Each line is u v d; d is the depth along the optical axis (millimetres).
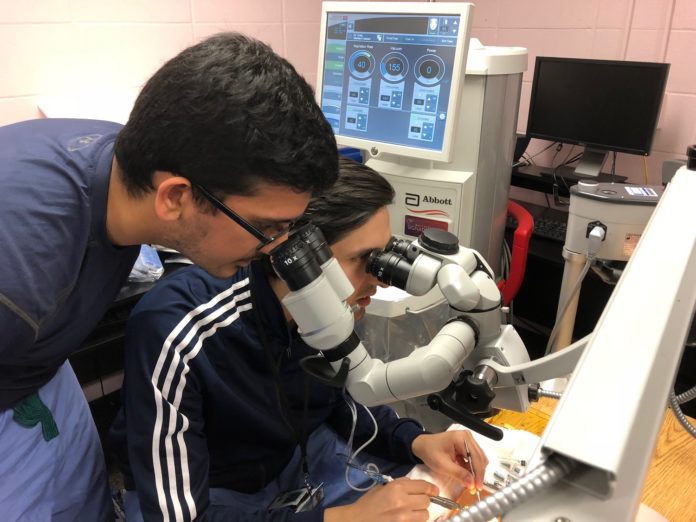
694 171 697
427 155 1354
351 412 1111
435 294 1101
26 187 694
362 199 837
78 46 1830
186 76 621
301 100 642
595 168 2096
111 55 1904
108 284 838
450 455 971
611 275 1295
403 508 790
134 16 1915
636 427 320
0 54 1698
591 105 2035
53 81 1814
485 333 736
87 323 844
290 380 1015
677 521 835
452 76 1269
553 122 2154
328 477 1035
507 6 2369
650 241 494
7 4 1668
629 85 1935
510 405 772
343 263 860
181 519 793
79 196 722
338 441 1112
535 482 317
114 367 1600
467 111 1395
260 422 966
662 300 412
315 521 807
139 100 668
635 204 1198
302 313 667
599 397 333
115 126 896
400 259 760
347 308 688
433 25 1274
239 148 612
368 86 1433
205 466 863
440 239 745
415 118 1363
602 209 1236
